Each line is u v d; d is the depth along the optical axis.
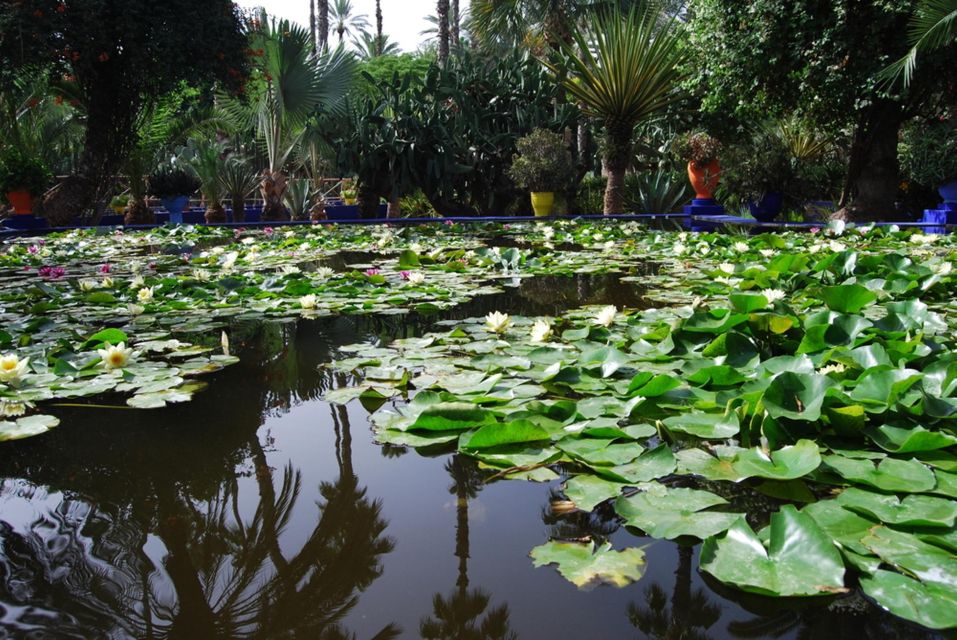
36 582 0.84
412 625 0.74
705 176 8.49
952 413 1.24
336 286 3.08
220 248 4.84
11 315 2.58
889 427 1.24
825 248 4.14
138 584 0.84
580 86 8.26
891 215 6.93
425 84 8.99
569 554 0.89
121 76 7.87
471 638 0.72
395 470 1.18
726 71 6.79
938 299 2.64
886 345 1.67
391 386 1.65
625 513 1.00
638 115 8.12
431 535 0.95
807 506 0.99
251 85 9.06
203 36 7.79
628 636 0.72
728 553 0.86
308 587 0.83
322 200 9.84
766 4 6.20
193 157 10.73
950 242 4.48
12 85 7.68
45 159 9.91
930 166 6.63
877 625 0.74
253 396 1.61
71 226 7.95
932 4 5.24
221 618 0.76
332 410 1.50
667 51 7.78
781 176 7.35
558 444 1.25
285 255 4.62
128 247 5.60
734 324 1.85
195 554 0.91
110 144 8.12
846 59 6.08
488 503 1.05
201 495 1.09
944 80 6.23
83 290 3.11
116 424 1.43
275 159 9.27
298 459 1.23
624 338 1.99
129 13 7.22
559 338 2.11
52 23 6.82
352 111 9.14
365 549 0.92
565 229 6.41
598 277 3.47
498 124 9.13
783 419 1.29
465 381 1.64
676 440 1.30
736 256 3.85
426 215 10.09
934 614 0.74
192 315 2.58
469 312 2.60
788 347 1.83
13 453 1.28
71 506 1.05
